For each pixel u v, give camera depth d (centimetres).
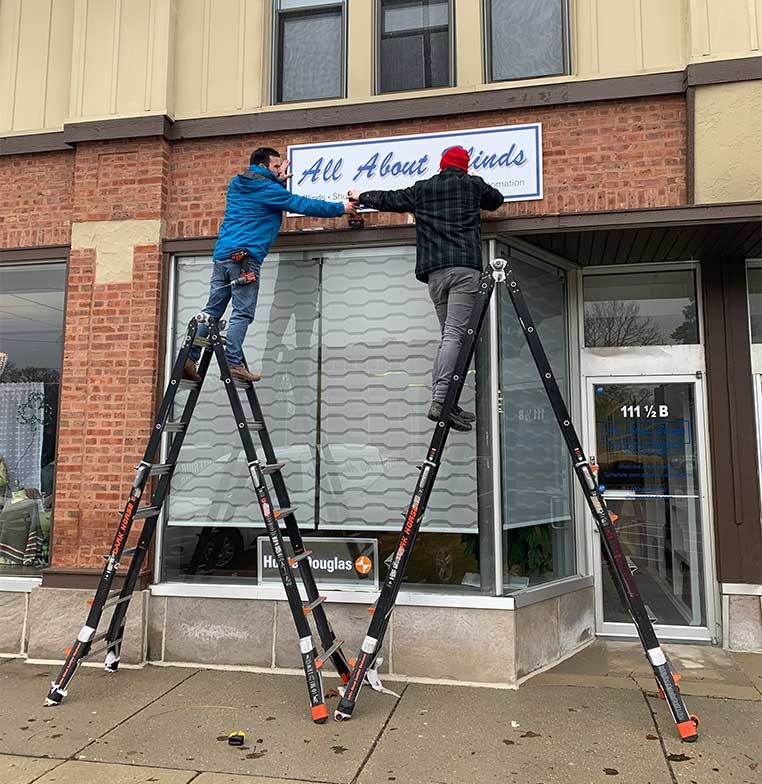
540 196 547
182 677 520
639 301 630
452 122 568
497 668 502
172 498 586
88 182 610
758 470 582
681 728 405
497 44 583
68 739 414
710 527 595
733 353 593
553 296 616
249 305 527
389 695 479
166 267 599
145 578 557
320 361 580
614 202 540
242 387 537
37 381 629
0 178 642
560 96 550
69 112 621
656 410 621
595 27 559
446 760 385
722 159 525
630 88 542
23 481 621
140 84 606
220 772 374
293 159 588
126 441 579
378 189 572
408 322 568
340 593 532
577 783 361
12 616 583
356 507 559
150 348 584
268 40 612
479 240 492
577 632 585
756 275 607
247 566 568
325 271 586
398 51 597
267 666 541
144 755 394
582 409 627
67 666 471
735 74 523
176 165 609
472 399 541
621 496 620
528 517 561
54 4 648
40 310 635
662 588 605
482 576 528
